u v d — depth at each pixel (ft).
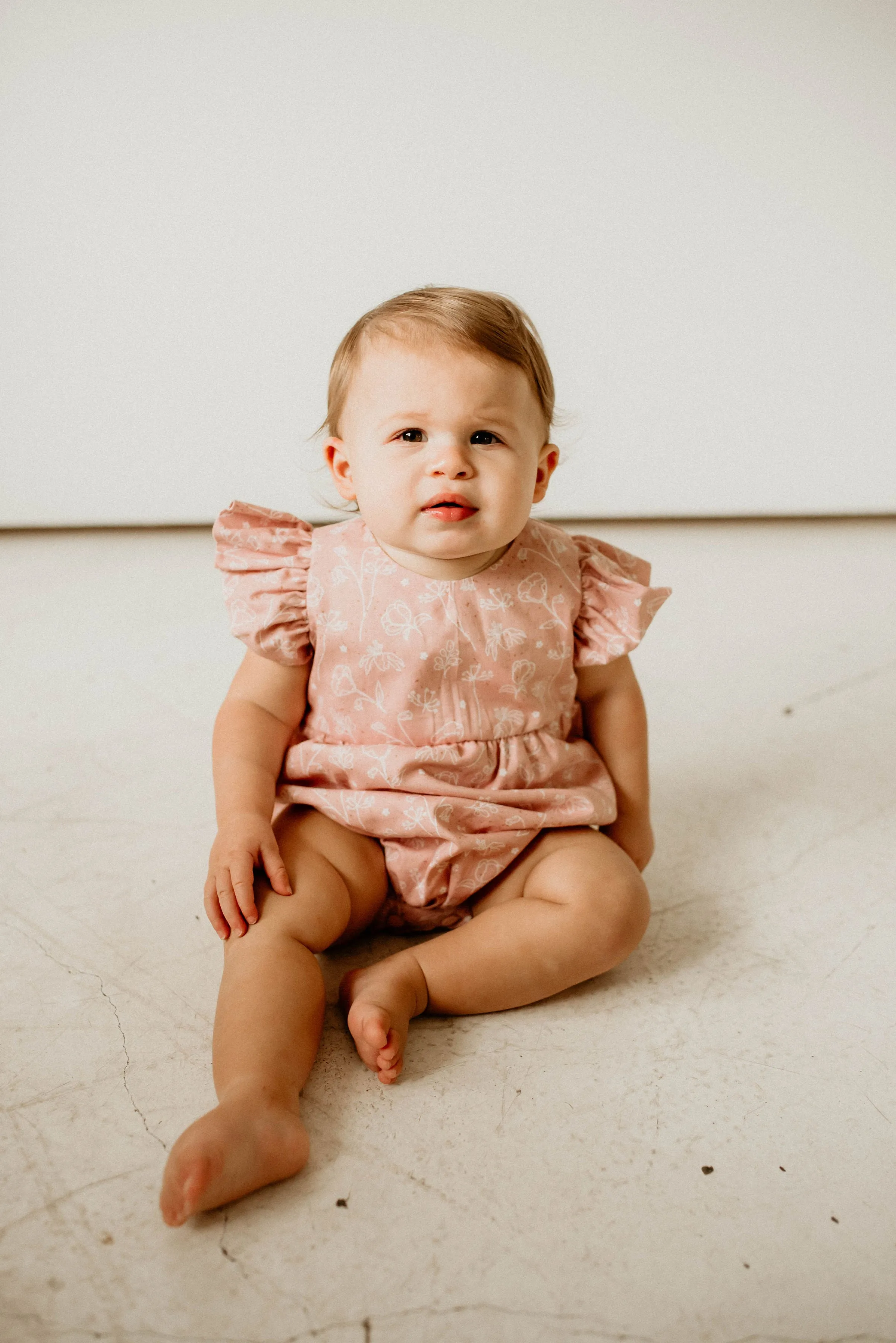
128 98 7.84
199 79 7.88
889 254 8.71
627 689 3.71
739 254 8.69
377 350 3.10
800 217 8.61
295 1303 2.20
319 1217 2.41
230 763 3.33
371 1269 2.28
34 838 3.98
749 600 7.11
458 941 3.07
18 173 7.89
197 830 4.06
